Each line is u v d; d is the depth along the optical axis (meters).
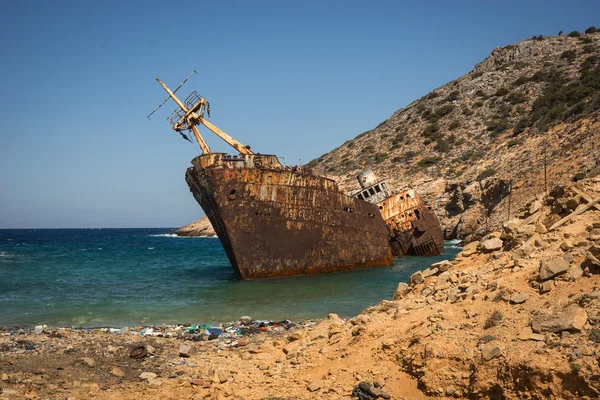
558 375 5.30
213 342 11.65
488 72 87.94
